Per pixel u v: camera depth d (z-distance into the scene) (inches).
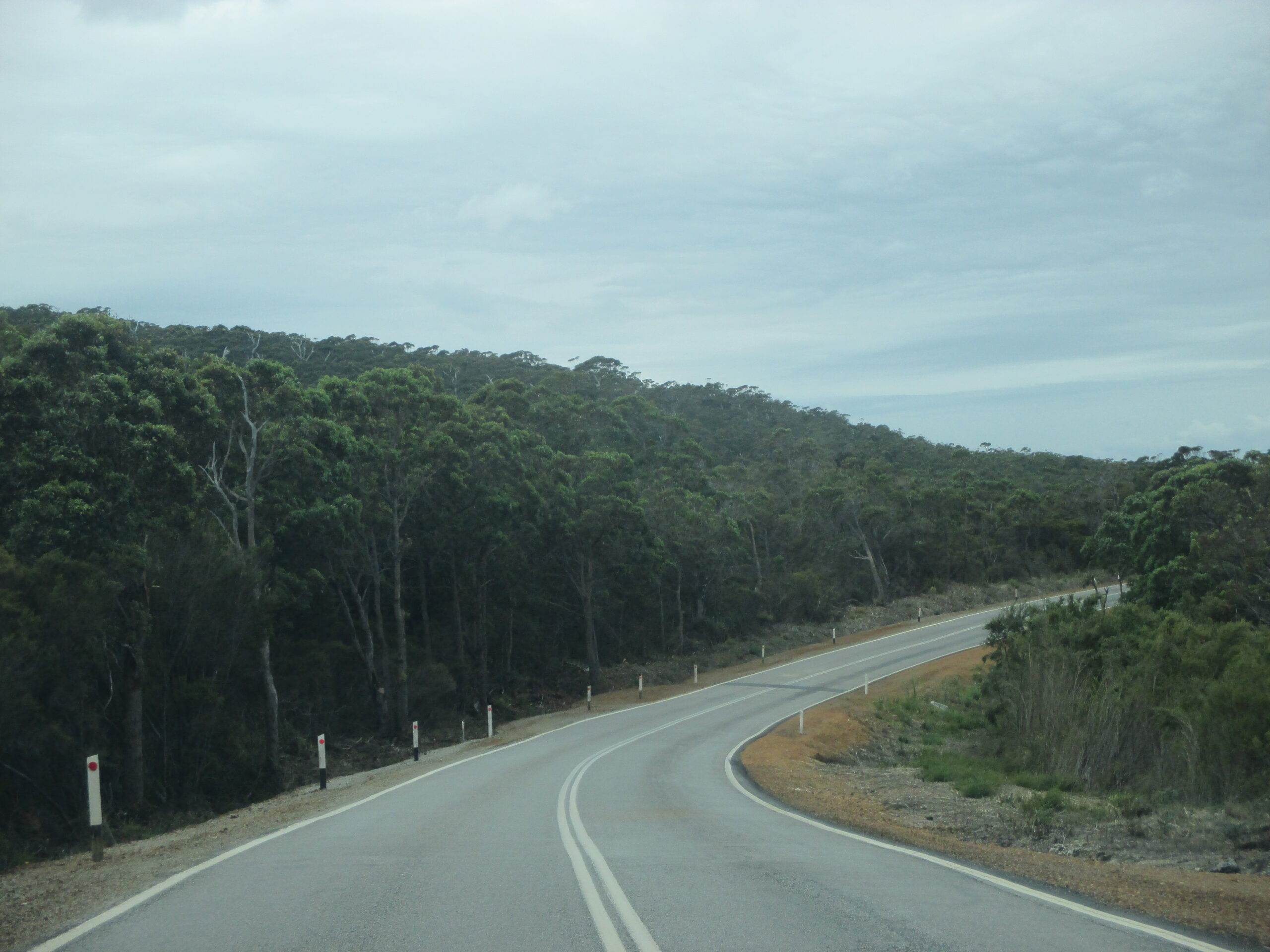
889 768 1076.5
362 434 1476.4
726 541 2429.9
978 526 3282.5
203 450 1151.0
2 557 879.7
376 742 1501.0
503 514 1631.4
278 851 401.1
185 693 1143.6
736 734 1227.2
